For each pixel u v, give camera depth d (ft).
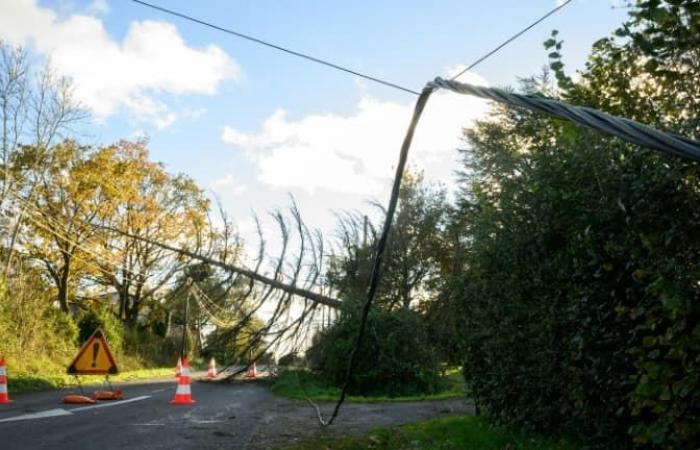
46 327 88.74
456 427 32.83
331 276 61.16
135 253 98.32
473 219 34.63
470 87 11.07
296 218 46.68
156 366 129.39
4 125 96.32
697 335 15.42
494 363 29.89
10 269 88.58
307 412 45.52
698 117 18.38
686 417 16.60
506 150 31.86
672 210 18.67
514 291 27.45
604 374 20.93
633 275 18.51
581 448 23.71
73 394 57.72
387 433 32.32
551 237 25.27
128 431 34.24
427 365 66.54
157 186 128.98
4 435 31.83
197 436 32.89
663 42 17.71
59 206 114.52
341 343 64.75
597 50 23.58
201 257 48.62
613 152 21.54
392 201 15.28
